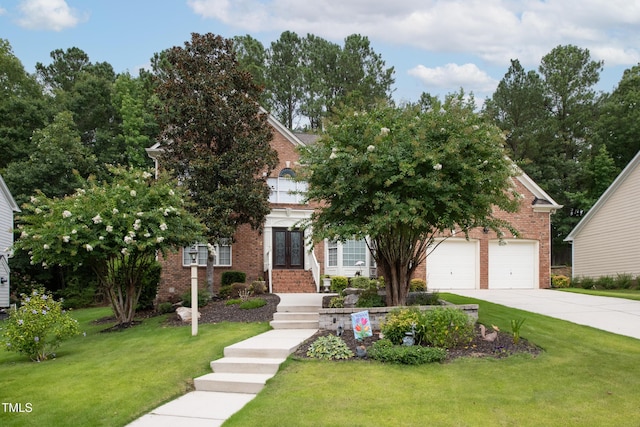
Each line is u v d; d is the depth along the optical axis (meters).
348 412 6.35
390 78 43.00
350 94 37.44
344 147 11.24
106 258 13.52
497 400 6.68
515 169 11.45
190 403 7.25
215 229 16.62
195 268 11.45
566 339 10.09
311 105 39.78
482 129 11.00
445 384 7.30
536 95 39.84
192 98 17.52
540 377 7.61
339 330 10.24
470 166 10.49
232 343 10.08
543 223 22.30
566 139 40.44
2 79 37.88
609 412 6.27
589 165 35.97
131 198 13.42
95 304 26.69
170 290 20.41
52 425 6.39
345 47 43.12
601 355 8.87
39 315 10.11
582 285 23.92
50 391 7.75
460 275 21.59
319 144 12.09
